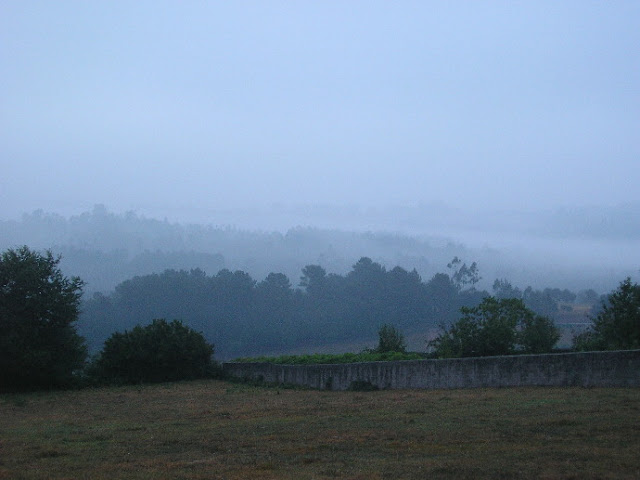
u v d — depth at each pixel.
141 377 39.66
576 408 15.69
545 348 29.19
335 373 30.11
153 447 13.92
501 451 11.30
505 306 31.17
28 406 27.20
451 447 11.98
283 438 14.15
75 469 11.96
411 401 20.77
